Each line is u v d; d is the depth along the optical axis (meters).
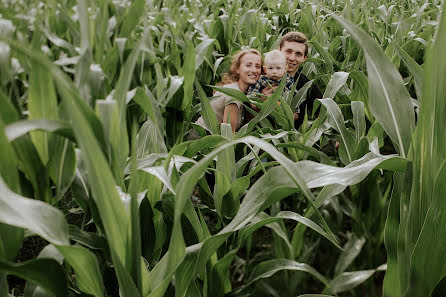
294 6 6.82
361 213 1.88
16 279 2.12
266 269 1.46
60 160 1.18
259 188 1.17
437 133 1.18
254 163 2.38
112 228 1.02
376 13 5.75
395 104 1.35
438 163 1.19
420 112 1.17
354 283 1.39
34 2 2.60
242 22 5.25
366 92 2.42
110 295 1.62
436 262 1.21
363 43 1.31
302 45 3.29
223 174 1.66
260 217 1.56
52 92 1.14
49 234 0.94
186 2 6.57
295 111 2.99
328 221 2.04
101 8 2.54
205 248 1.22
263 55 4.02
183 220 1.63
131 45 2.69
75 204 2.23
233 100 2.75
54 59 2.92
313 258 1.79
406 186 1.28
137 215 1.07
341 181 1.18
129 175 1.76
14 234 1.09
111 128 1.08
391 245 1.41
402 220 1.31
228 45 4.53
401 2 7.56
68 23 2.51
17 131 0.90
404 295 1.26
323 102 2.28
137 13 2.72
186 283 1.30
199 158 2.30
